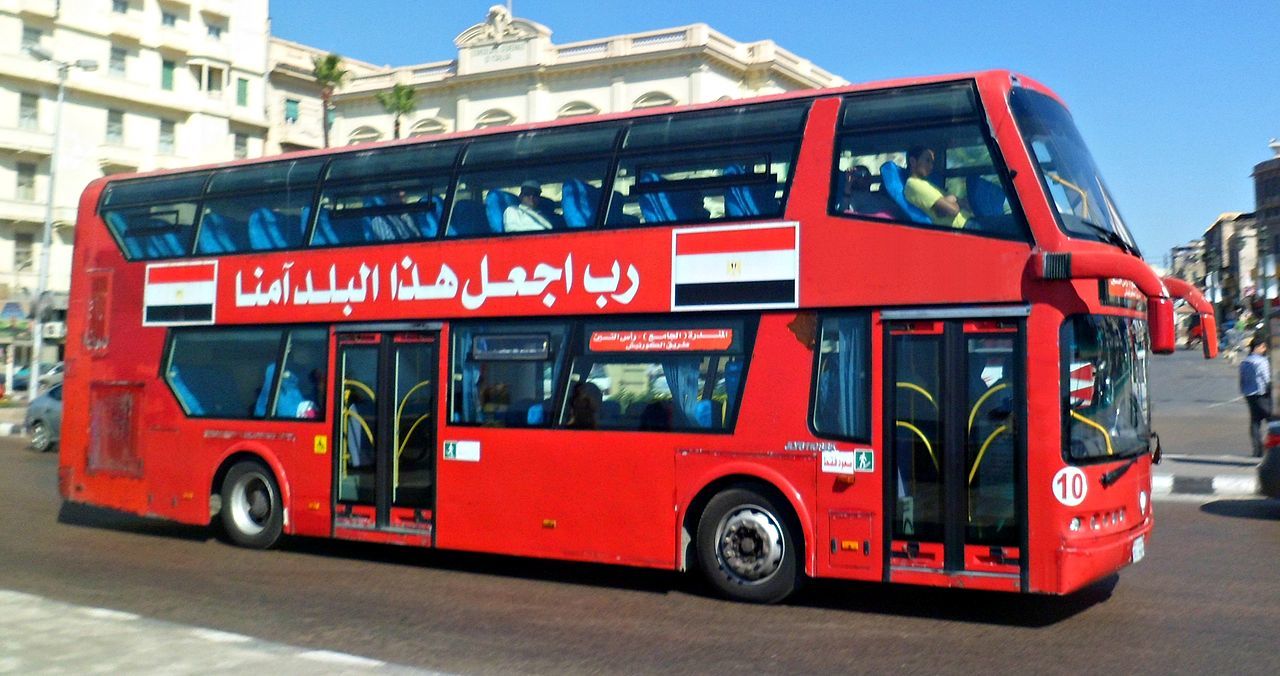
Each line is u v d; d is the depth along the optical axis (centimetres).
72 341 1314
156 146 5384
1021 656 702
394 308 1042
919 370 791
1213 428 2522
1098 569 753
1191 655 696
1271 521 1255
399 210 1055
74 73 5012
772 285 847
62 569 1047
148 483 1219
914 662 691
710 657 707
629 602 885
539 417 952
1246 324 6494
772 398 843
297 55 6241
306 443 1094
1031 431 749
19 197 4925
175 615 840
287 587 958
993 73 802
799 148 853
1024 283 757
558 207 961
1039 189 762
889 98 833
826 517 817
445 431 1000
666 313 892
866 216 818
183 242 1224
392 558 1119
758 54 4681
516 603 884
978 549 764
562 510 933
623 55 4578
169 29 5403
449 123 5038
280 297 1127
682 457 878
